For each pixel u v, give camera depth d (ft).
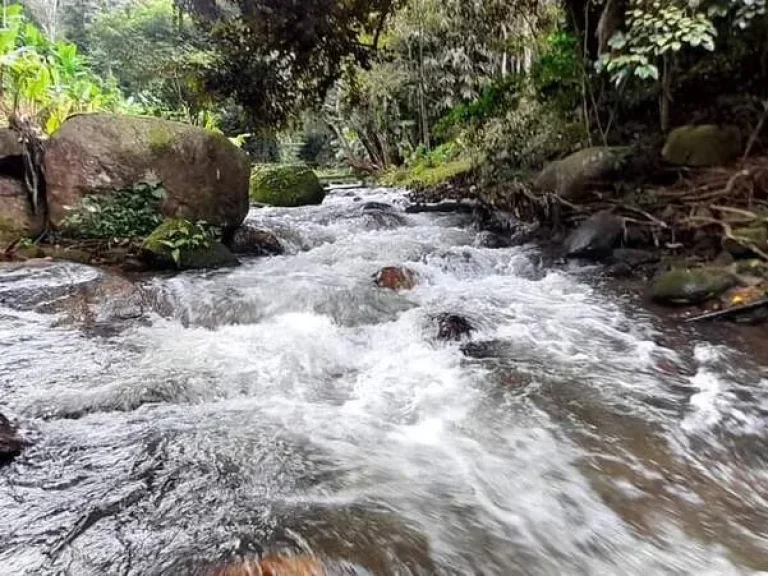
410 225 24.94
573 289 15.49
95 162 17.13
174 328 12.62
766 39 18.71
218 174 18.97
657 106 22.36
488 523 6.63
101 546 6.05
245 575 5.63
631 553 6.23
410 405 9.43
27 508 6.62
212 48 28.71
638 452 8.08
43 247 16.55
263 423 8.71
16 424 8.23
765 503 7.11
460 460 7.86
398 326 12.80
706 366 10.59
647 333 12.26
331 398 9.69
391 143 52.19
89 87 23.89
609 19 20.66
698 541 6.42
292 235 22.03
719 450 8.15
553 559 6.13
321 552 6.03
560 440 8.38
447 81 45.39
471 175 30.09
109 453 7.79
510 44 35.81
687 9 16.43
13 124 17.40
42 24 56.54
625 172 19.70
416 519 6.64
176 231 16.90
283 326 12.92
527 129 25.39
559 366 10.86
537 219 21.79
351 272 16.92
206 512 6.64
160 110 28.19
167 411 8.99
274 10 23.18
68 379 9.78
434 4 38.27
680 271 14.12
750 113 19.76
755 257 14.06
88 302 13.24
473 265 18.01
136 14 53.06
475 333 12.34
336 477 7.41
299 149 63.87
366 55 26.81
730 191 16.49
